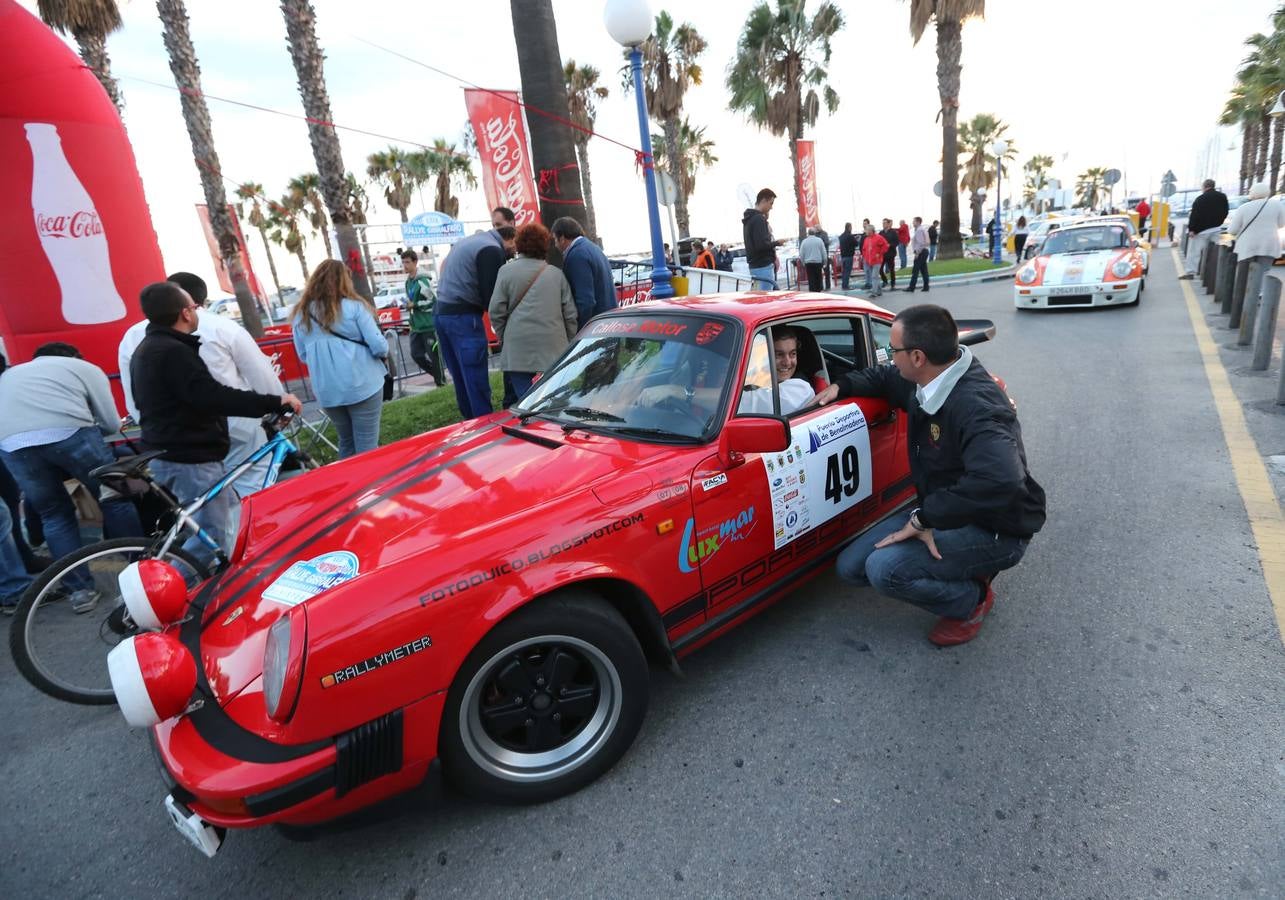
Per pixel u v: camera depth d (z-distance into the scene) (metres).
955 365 2.82
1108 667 2.88
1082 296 10.77
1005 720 2.65
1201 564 3.53
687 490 2.62
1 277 6.03
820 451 3.17
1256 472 4.45
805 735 2.66
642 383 3.10
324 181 14.39
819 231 14.13
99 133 6.34
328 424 7.50
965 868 2.06
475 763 2.25
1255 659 2.83
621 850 2.22
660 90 30.20
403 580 2.05
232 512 4.09
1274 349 7.51
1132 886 1.96
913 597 2.96
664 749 2.65
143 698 1.91
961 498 2.71
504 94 8.12
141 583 2.38
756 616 3.53
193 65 15.63
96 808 2.67
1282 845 2.04
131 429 6.32
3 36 5.77
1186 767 2.35
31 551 4.95
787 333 3.29
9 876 2.36
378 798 2.09
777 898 2.02
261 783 1.86
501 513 2.38
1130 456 4.96
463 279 5.97
